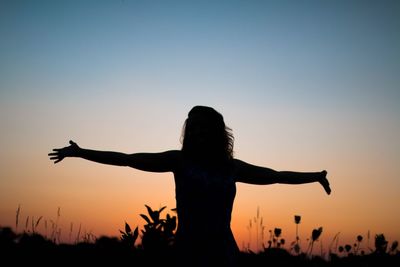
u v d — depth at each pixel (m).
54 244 5.69
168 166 4.21
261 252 6.57
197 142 4.23
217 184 4.12
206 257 3.95
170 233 4.84
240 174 4.48
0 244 5.43
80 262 5.05
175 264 3.97
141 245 4.88
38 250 5.46
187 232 4.03
